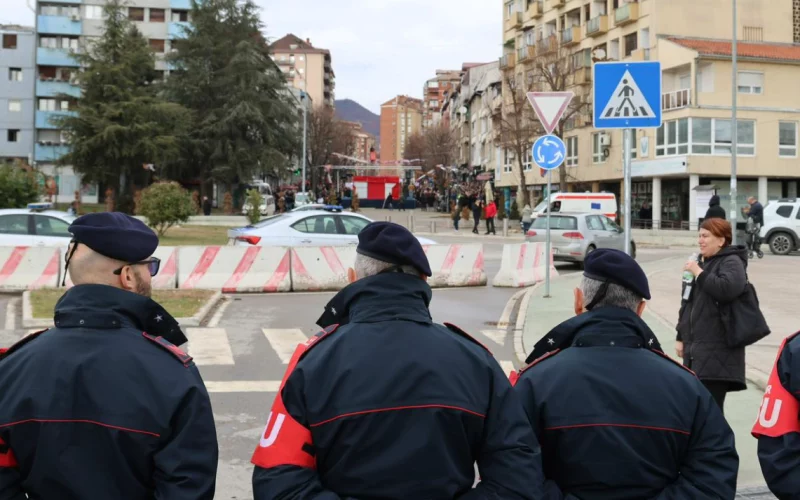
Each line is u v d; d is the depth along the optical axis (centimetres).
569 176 5744
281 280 1769
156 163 6047
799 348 294
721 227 573
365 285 255
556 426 272
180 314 1306
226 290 1736
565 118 5494
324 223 1984
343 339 247
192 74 6562
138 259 257
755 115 4984
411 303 254
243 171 6381
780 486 291
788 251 3119
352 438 233
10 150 8300
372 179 9238
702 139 4897
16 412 237
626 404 271
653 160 5116
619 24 5716
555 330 297
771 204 3180
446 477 234
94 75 5988
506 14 7900
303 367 245
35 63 8312
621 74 907
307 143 10075
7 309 1423
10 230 1914
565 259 2383
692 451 275
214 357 1030
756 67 4978
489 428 246
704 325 577
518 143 5609
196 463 238
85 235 253
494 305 1557
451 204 7619
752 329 563
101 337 246
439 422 236
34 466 235
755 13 5431
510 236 4244
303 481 236
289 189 8194
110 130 5816
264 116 6512
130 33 6500
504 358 1058
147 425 235
